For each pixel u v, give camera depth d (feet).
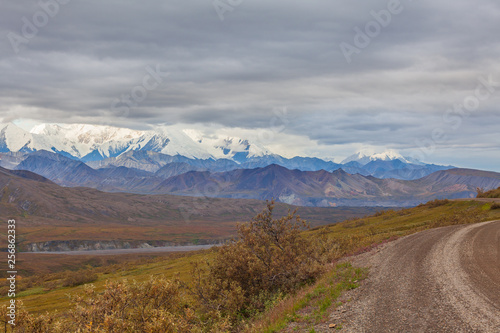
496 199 256.93
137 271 254.06
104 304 46.26
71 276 239.50
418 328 34.71
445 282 50.65
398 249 87.92
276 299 69.56
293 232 86.22
